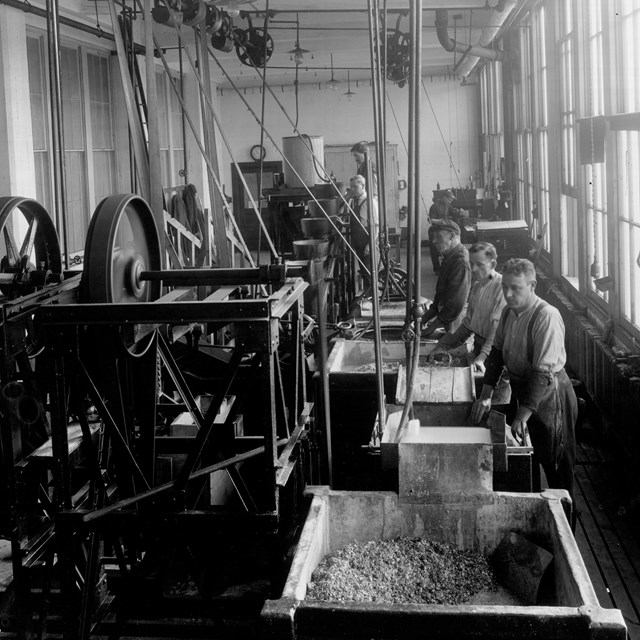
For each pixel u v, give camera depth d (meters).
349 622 2.50
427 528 3.35
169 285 4.09
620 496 5.48
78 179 12.27
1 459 3.50
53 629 3.58
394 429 3.75
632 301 6.54
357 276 10.70
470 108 21.75
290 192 11.02
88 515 3.17
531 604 3.03
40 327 3.10
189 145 18.16
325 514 3.33
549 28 10.15
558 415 4.33
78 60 12.24
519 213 15.04
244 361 4.95
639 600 4.16
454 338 5.21
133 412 3.71
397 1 11.43
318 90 22.44
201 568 3.64
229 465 3.36
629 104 6.66
